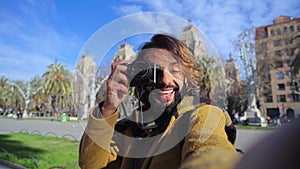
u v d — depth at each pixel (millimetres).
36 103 66750
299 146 330
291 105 52312
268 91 55219
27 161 6656
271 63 33781
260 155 362
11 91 67812
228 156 501
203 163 518
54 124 25391
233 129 935
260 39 48438
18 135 14086
